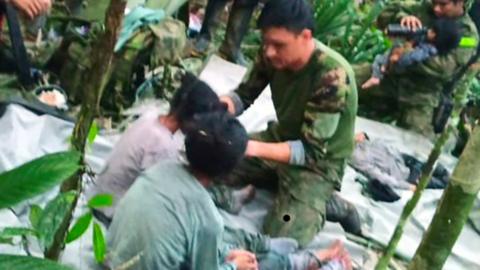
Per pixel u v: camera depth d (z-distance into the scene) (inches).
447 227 55.3
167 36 140.8
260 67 120.5
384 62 165.5
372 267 117.7
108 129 134.8
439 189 141.1
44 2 133.7
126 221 84.3
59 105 136.2
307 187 118.3
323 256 109.0
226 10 186.5
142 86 141.9
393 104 169.5
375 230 127.0
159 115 106.0
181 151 103.3
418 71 159.3
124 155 103.4
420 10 167.3
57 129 129.5
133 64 136.1
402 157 146.5
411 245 124.6
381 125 162.6
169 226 82.4
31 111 132.1
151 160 101.7
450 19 158.7
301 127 117.3
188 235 83.8
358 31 185.0
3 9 133.2
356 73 169.8
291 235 116.4
